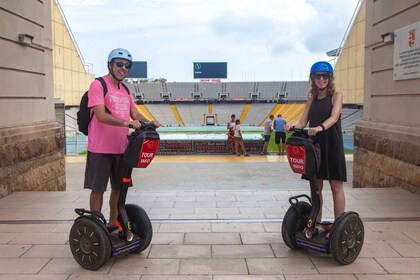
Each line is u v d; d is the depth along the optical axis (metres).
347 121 34.94
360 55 36.28
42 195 6.77
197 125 50.06
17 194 6.80
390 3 7.51
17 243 4.31
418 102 6.60
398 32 7.10
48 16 8.61
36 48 7.97
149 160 3.64
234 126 16.84
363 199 6.27
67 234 4.60
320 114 3.94
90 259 3.58
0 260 3.85
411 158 6.68
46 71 8.49
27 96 7.61
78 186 10.20
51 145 8.35
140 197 6.65
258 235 4.57
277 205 6.12
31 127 7.57
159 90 60.97
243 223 5.05
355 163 9.02
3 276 3.51
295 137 3.65
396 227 4.77
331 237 3.59
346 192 6.77
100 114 3.59
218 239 4.44
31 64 7.76
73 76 37.09
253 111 54.31
